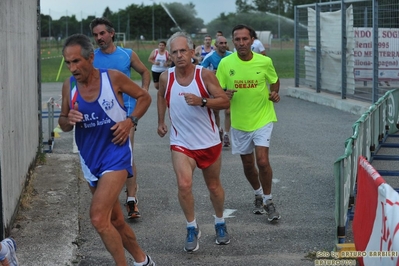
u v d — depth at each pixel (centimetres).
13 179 752
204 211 841
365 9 1884
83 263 651
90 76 552
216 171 685
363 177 591
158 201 891
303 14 2353
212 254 676
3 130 687
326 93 2164
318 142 1347
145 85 856
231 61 776
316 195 913
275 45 8562
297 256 664
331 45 2055
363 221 576
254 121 775
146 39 9469
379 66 1753
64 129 576
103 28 841
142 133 1492
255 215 819
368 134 995
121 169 557
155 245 707
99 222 535
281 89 2662
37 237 702
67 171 1026
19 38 876
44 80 3275
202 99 648
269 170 768
